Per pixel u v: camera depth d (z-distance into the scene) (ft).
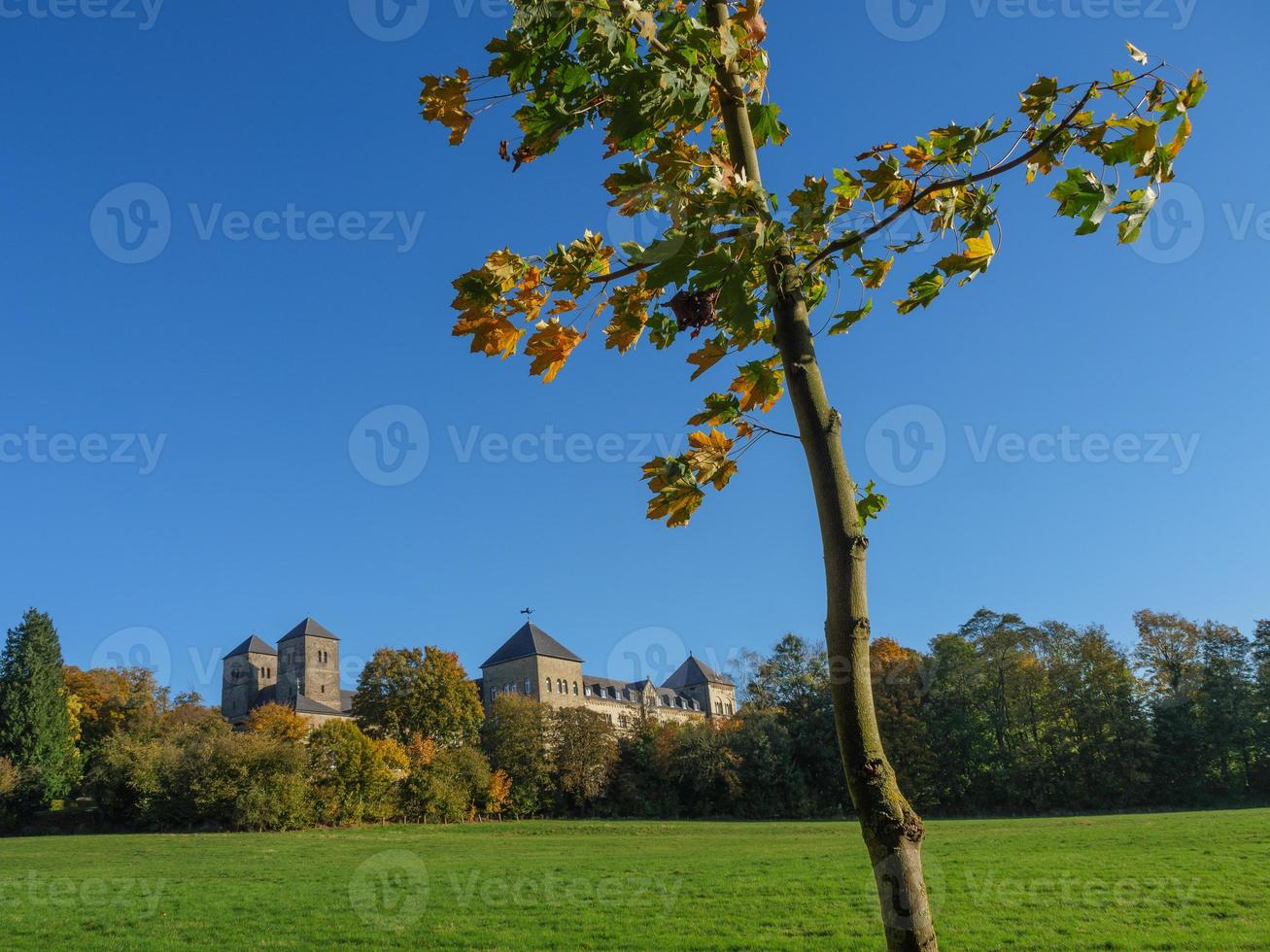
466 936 58.08
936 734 243.19
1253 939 46.73
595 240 11.76
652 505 13.25
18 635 239.50
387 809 215.10
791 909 64.08
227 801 191.52
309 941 58.29
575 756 262.67
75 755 242.58
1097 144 11.16
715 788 253.85
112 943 58.80
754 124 12.55
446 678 272.72
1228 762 238.89
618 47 10.66
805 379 10.68
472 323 12.09
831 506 10.13
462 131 11.85
